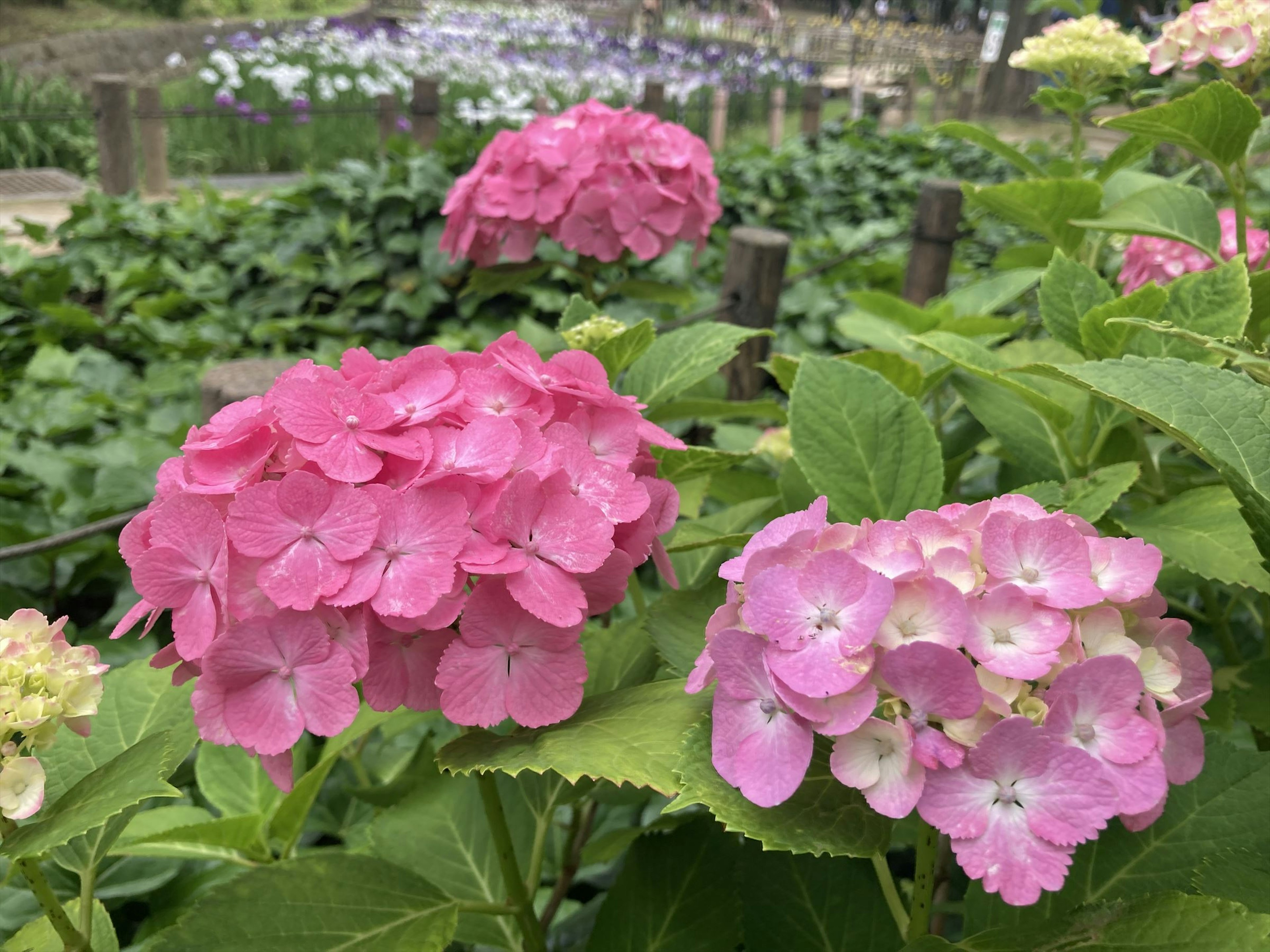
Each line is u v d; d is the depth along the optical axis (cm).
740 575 100
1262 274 154
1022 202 199
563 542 107
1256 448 105
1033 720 87
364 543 102
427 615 104
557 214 270
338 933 118
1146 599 101
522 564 104
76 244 597
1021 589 88
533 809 154
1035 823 85
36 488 315
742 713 93
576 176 268
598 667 147
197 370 438
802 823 92
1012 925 112
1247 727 177
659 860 140
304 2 2669
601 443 124
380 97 1025
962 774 86
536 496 107
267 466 111
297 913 119
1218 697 141
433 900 125
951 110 1856
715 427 328
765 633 90
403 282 516
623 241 272
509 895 136
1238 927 88
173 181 1078
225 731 105
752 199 722
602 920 138
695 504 213
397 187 522
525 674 108
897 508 139
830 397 144
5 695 101
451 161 561
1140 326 113
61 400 396
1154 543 135
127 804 94
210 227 611
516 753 105
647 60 1858
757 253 344
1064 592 91
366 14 2633
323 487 102
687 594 135
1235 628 202
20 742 120
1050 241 218
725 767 92
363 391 115
